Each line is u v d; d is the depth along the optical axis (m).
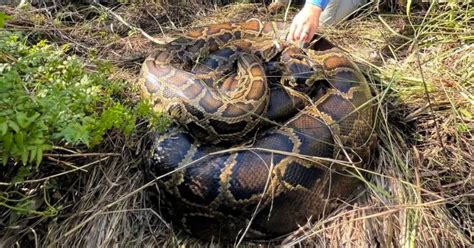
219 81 1.44
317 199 1.15
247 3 1.96
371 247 1.11
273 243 1.15
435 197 1.20
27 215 1.12
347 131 1.23
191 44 1.56
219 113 1.24
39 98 1.09
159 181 1.17
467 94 1.38
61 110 1.08
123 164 1.23
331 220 1.15
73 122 1.07
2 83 1.06
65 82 1.20
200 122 1.24
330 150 1.19
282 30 1.65
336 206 1.18
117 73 1.52
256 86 1.30
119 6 1.92
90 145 1.13
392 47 1.66
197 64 1.51
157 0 1.90
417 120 1.38
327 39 1.58
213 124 1.24
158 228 1.17
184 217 1.15
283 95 1.34
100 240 1.12
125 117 1.15
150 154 1.20
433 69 1.48
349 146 1.22
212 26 1.66
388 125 1.37
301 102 1.33
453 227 1.15
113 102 1.24
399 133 1.35
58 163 1.16
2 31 1.36
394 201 1.17
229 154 1.17
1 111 1.03
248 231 1.13
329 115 1.25
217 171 1.13
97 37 1.71
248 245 1.14
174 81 1.31
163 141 1.21
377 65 1.57
